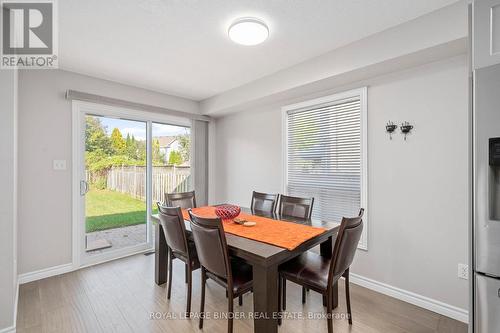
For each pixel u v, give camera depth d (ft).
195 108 14.24
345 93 9.12
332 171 9.73
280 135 11.55
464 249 6.56
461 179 6.61
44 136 9.09
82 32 7.03
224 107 12.68
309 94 10.29
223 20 6.56
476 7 4.21
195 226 5.87
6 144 5.91
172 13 6.24
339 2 5.85
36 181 8.91
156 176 12.70
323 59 8.48
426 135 7.19
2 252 5.88
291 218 8.25
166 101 12.92
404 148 7.63
